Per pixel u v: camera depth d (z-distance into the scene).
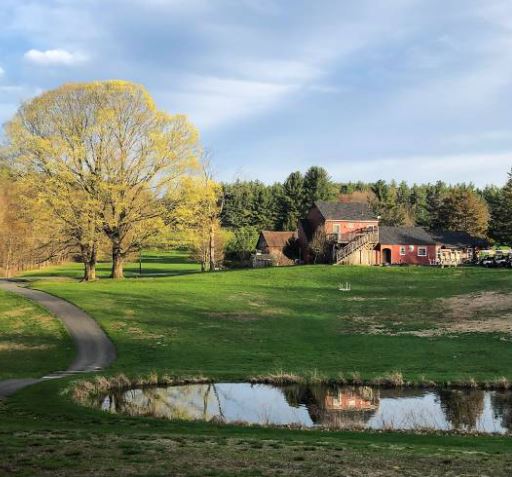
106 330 38.94
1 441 14.44
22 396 22.41
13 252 88.50
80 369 29.69
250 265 99.38
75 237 60.59
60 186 57.69
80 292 52.56
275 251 103.69
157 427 18.66
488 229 100.88
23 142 58.44
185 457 13.46
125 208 61.28
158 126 62.62
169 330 39.66
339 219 89.81
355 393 25.53
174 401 24.20
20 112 59.84
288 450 14.84
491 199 158.38
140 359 32.28
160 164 62.41
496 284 59.06
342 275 70.25
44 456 12.97
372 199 152.62
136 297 50.72
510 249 113.19
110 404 23.56
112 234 63.34
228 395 25.25
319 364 30.91
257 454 14.15
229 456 13.77
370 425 20.64
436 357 32.19
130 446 14.41
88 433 16.27
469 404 23.52
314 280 67.12
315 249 86.56
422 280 66.62
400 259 88.25
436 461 13.93
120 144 60.78
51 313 43.12
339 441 16.84
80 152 58.06
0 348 34.75
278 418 21.56
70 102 59.97
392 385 26.72
